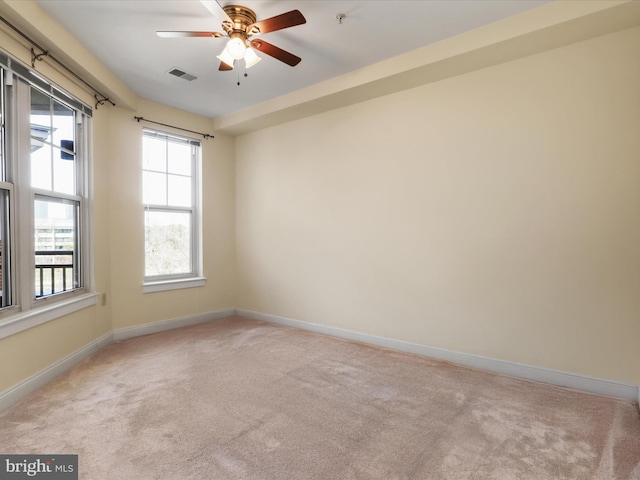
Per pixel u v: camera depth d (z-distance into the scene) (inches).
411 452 65.8
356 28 96.8
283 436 70.9
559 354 96.7
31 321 89.4
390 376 102.0
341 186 141.1
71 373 102.8
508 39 91.6
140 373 103.2
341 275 141.6
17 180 88.8
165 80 127.4
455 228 113.7
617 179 88.7
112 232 133.5
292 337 141.2
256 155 171.0
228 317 175.6
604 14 81.0
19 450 65.5
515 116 102.6
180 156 161.0
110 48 106.3
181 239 162.1
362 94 127.6
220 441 69.0
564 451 65.9
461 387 94.6
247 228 175.8
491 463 62.6
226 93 139.3
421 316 121.0
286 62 95.6
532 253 100.4
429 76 113.3
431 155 118.3
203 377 100.4
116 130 134.5
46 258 102.6
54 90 101.1
